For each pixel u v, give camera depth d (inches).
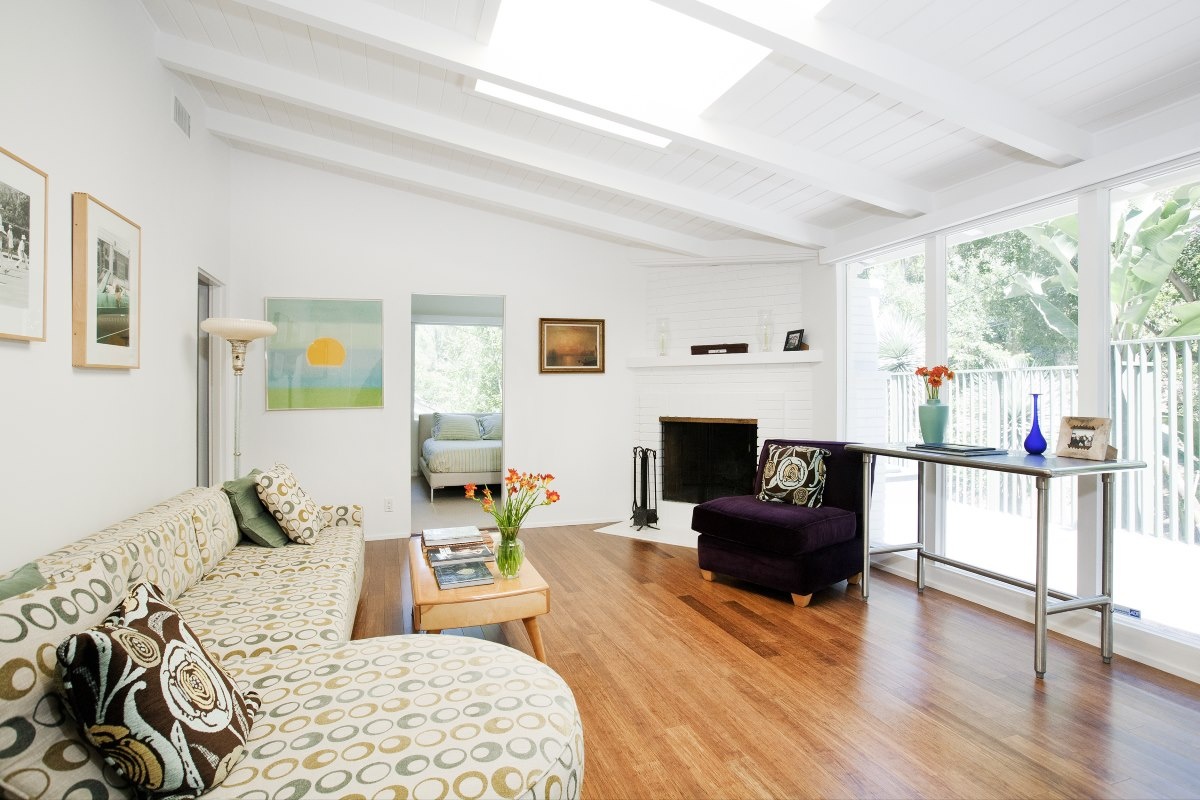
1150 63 89.2
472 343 317.4
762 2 81.6
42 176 77.0
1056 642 111.2
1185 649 96.4
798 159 125.7
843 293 178.1
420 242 194.2
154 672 45.7
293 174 183.6
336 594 93.7
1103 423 102.0
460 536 125.0
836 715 85.7
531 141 144.3
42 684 43.6
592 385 211.9
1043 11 79.7
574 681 96.0
